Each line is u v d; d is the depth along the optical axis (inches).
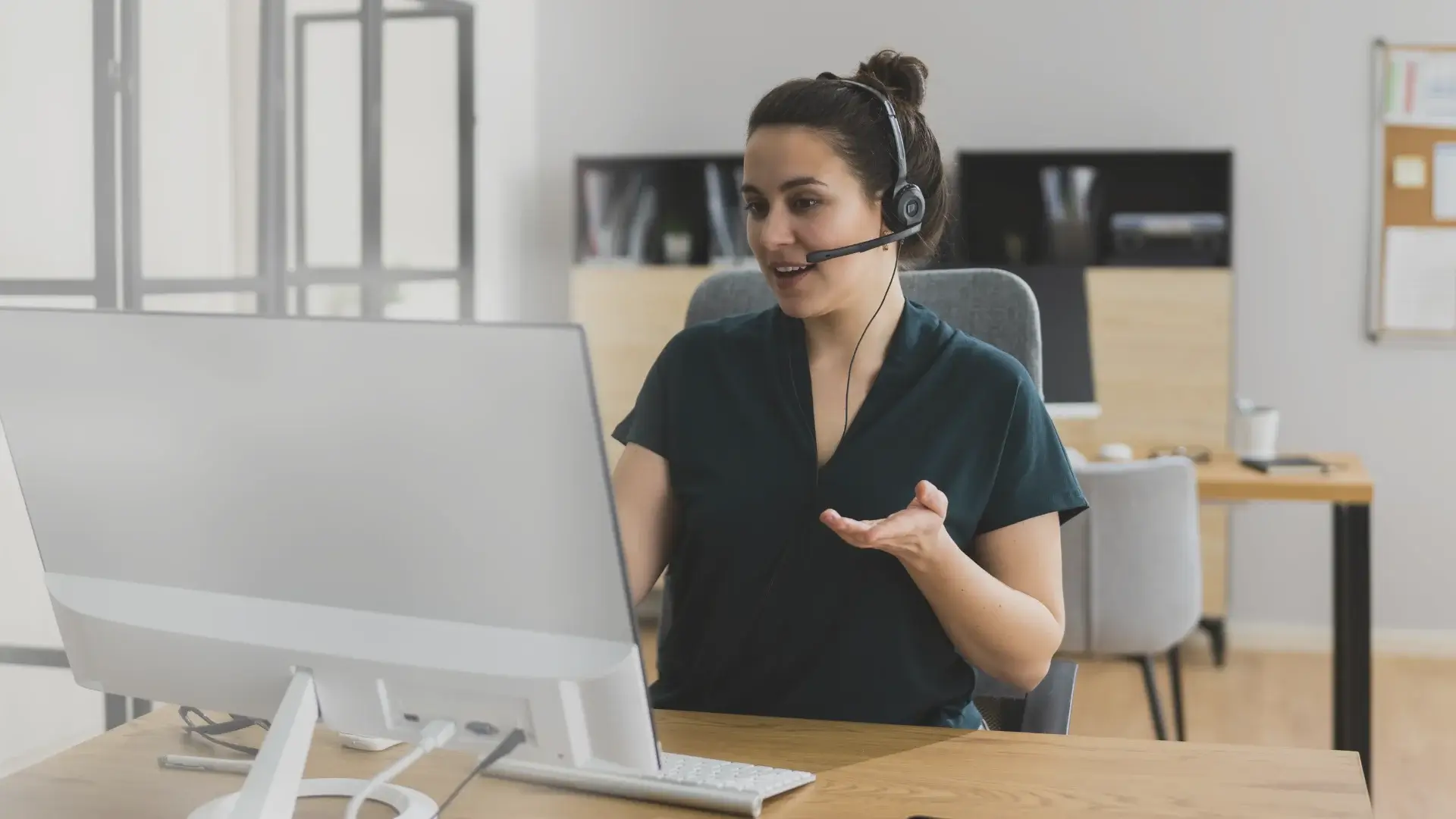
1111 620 108.0
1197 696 160.2
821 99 51.0
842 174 50.7
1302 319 183.0
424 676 36.7
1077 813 39.7
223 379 37.3
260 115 128.6
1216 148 183.3
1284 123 181.8
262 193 129.2
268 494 37.5
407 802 40.1
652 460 55.9
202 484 38.3
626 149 199.5
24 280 103.3
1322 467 131.2
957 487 52.6
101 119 109.4
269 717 39.8
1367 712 120.9
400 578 36.6
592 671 35.0
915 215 52.6
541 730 36.3
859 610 52.2
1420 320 180.4
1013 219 188.1
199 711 47.4
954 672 53.8
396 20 158.4
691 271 189.2
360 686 37.8
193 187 120.5
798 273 51.1
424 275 166.1
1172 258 182.2
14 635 103.1
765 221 51.1
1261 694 161.2
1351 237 181.3
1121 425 179.2
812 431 53.3
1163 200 185.2
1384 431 182.1
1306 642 184.7
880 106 52.2
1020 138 188.1
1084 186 183.3
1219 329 176.2
